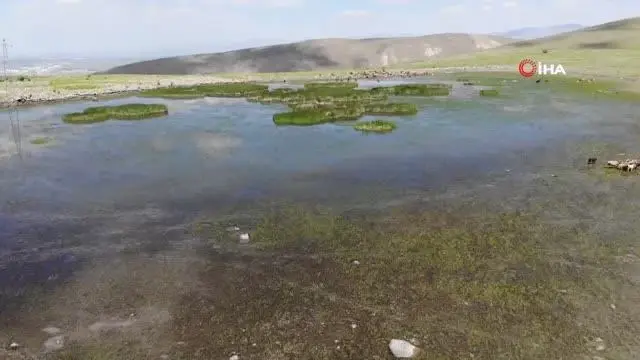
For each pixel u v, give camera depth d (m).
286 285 11.88
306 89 56.41
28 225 16.28
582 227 15.33
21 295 11.60
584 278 11.98
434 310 10.62
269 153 26.80
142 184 21.06
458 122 35.50
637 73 65.50
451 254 13.51
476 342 9.45
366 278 12.16
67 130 34.62
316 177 21.86
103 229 15.85
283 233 15.27
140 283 12.09
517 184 20.22
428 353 9.12
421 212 17.03
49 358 9.16
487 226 15.58
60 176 22.52
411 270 12.56
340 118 37.88
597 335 9.62
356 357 9.05
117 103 49.59
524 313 10.45
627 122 33.66
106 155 26.80
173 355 9.20
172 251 14.03
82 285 12.05
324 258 13.38
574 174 21.52
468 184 20.39
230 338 9.73
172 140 30.75
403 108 40.38
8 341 9.75
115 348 9.45
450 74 79.56
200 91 57.78
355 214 16.94
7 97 51.25
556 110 39.69
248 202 18.47
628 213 16.50
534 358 8.95
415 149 27.17
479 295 11.23
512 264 12.84
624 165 21.86
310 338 9.69
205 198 19.02
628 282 11.76
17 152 27.69
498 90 54.53
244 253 13.80
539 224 15.66
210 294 11.48
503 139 29.38
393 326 10.05
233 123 36.88
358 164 24.09
